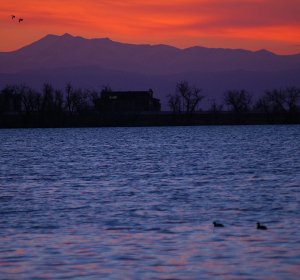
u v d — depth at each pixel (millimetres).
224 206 135125
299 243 100125
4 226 115688
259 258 92312
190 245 99875
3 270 87875
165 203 140500
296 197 147125
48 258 93312
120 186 173875
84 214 127375
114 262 91188
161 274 85875
